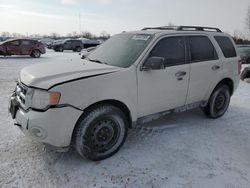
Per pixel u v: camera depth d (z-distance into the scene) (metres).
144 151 3.71
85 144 3.20
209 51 4.66
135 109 3.62
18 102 3.28
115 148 3.54
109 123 3.39
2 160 3.34
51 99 2.86
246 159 3.61
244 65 16.22
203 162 3.46
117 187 2.90
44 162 3.34
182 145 3.93
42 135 2.95
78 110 3.01
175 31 4.17
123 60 3.70
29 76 3.22
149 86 3.70
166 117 5.15
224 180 3.09
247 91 7.97
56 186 2.89
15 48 18.72
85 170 3.20
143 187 2.91
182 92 4.22
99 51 4.40
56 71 3.27
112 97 3.28
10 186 2.85
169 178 3.09
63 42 28.59
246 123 4.98
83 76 3.10
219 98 5.10
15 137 4.00
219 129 4.63
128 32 4.47
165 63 3.90
